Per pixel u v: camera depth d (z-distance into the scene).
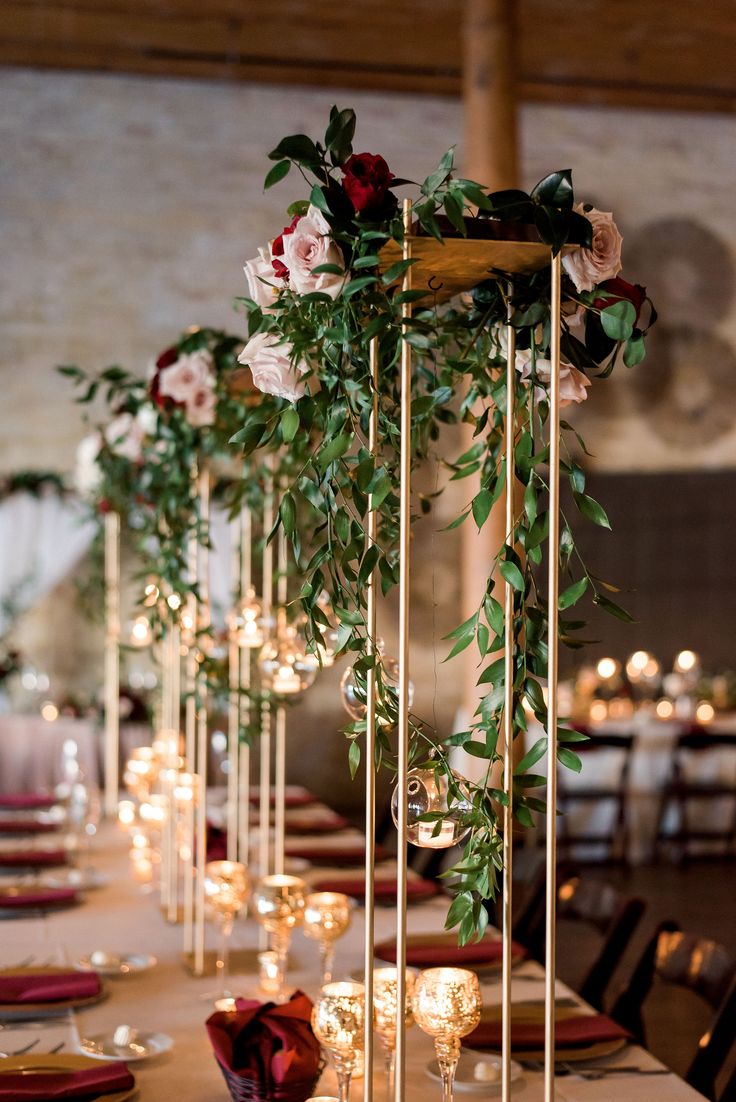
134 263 9.33
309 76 9.38
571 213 1.41
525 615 1.51
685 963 2.45
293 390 1.55
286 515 1.55
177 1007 2.28
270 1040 1.75
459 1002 1.56
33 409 9.16
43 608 9.12
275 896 2.26
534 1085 1.88
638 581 9.89
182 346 2.80
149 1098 1.83
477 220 1.44
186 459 2.95
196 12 8.39
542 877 3.19
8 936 2.79
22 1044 2.07
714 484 10.02
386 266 1.51
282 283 1.57
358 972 2.42
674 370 10.05
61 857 3.56
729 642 9.98
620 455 9.95
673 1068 4.10
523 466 1.52
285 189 9.55
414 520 1.67
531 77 9.55
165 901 3.05
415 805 1.48
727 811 7.91
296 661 2.60
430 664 9.15
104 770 7.68
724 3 8.41
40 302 9.20
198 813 2.61
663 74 9.54
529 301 1.54
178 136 9.40
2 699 8.74
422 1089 1.85
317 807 4.70
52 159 9.23
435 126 9.73
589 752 7.47
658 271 10.08
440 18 8.52
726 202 10.23
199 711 2.70
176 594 2.96
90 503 6.39
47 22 8.51
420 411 1.59
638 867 7.58
